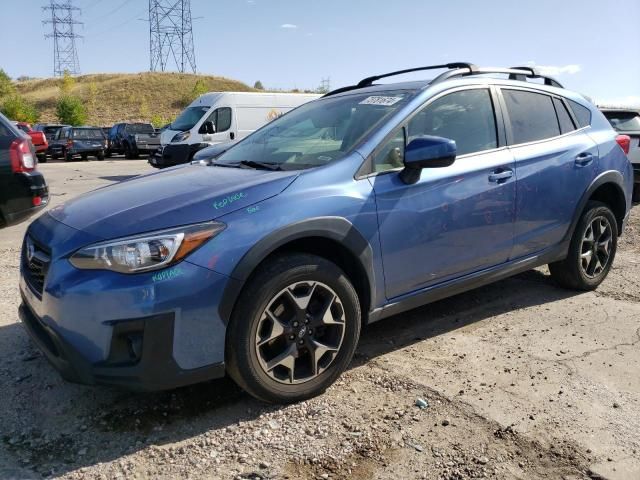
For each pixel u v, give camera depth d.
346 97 4.04
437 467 2.48
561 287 4.80
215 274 2.60
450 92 3.69
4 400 3.05
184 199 2.81
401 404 2.98
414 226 3.29
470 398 3.03
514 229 3.89
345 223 2.99
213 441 2.68
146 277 2.50
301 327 2.92
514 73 4.23
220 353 2.69
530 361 3.46
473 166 3.61
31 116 52.41
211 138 14.12
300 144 3.62
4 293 4.79
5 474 2.44
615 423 2.80
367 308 3.23
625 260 5.80
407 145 3.17
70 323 2.55
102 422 2.85
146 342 2.51
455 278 3.64
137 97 66.00
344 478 2.42
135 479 2.43
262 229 2.73
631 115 9.81
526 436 2.69
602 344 3.71
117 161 23.19
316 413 2.90
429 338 3.83
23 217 5.84
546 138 4.20
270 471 2.46
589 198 4.58
